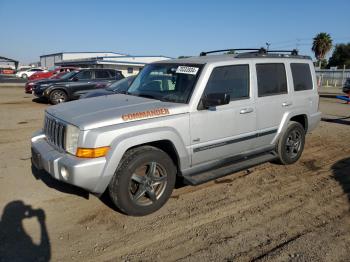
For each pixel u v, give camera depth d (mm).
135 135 3910
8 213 4191
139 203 4129
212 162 4824
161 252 3467
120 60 55750
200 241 3676
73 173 3676
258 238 3746
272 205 4582
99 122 3836
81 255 3396
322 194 4965
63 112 4332
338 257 3395
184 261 3322
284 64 5824
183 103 4441
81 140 3760
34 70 54094
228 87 4863
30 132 8734
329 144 7926
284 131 5816
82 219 4094
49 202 4508
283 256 3408
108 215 4195
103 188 3893
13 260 3275
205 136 4570
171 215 4238
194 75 4602
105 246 3555
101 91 9312
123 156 3988
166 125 4180
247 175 5695
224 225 4023
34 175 5449
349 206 4582
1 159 6289
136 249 3514
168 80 4855
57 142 4172
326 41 59438
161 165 4215
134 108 4215
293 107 5910
